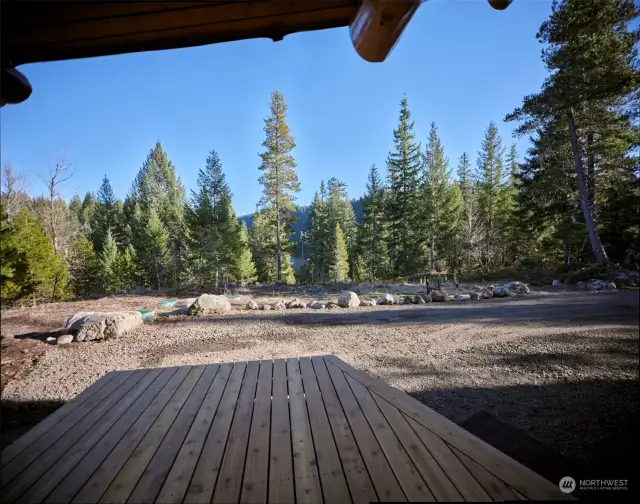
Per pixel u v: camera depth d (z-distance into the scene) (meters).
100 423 1.93
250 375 2.70
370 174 28.08
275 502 1.23
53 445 1.69
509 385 3.22
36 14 1.18
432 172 23.14
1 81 1.19
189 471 1.45
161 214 31.20
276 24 1.35
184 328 6.91
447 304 8.77
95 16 1.20
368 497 1.23
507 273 13.77
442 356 4.43
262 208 22.36
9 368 4.45
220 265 19.92
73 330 6.13
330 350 5.04
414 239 22.89
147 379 2.68
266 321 7.52
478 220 20.03
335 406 2.04
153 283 26.81
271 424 1.85
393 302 9.62
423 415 1.87
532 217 13.73
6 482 1.40
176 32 1.29
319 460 1.49
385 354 4.69
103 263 25.27
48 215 12.50
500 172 20.22
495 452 1.48
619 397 2.35
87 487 1.36
